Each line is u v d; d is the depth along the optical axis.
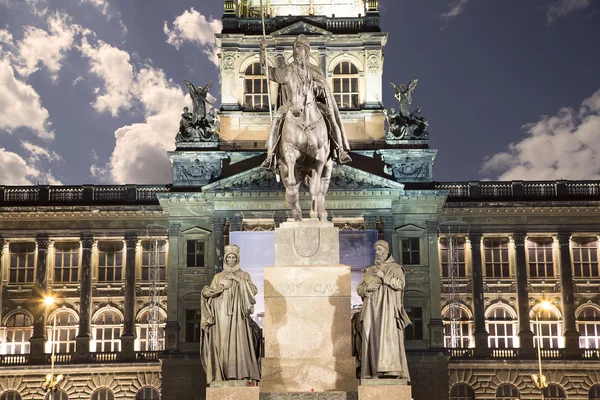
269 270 22.62
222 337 22.20
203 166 79.25
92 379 79.19
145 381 79.00
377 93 81.56
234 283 22.45
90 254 82.25
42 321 81.12
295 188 23.75
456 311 81.12
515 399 78.56
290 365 22.19
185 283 78.06
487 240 83.00
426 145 79.81
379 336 21.67
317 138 23.94
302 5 85.00
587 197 82.44
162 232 82.62
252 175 76.19
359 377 22.77
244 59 82.44
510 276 82.25
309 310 22.45
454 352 79.25
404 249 78.31
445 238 82.38
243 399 21.22
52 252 82.81
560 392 78.94
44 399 78.62
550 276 82.44
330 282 22.58
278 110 24.47
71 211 82.00
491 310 81.75
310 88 24.03
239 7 84.94
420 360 76.44
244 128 80.88
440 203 78.62
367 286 21.98
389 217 76.44
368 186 76.31
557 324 81.50
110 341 81.69
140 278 82.50
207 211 78.69
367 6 83.75
